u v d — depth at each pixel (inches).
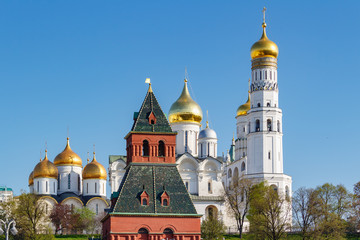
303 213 7303.2
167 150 5723.4
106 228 5644.7
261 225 7209.6
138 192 5497.1
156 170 5634.8
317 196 7598.4
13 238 7588.6
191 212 5477.4
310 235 7150.6
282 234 7268.7
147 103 5915.4
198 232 5447.8
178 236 5413.4
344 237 7662.4
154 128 5757.9
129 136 5826.8
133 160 5654.5
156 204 5457.7
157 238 5383.9
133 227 5369.1
